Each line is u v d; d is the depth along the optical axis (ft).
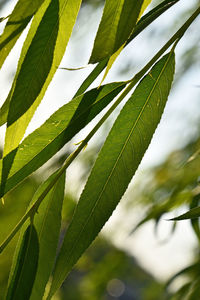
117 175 1.26
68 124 1.23
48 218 1.27
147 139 1.26
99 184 1.26
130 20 1.15
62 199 1.27
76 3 1.22
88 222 1.25
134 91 1.27
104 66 1.27
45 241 1.27
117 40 1.14
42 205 1.27
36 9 1.17
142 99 1.27
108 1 1.16
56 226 1.27
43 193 1.22
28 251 1.24
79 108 1.24
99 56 1.14
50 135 1.22
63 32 1.21
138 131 1.27
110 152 1.27
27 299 1.23
